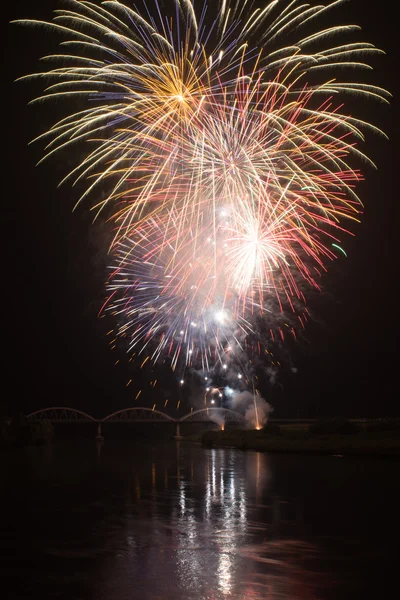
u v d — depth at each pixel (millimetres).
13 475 50781
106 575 19422
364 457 60219
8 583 18672
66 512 30984
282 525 26719
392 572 19375
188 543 23594
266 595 17328
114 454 83000
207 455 75438
